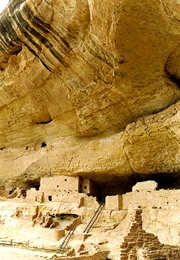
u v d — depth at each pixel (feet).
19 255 26.94
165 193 26.86
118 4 19.01
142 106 31.68
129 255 16.74
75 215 37.58
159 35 22.16
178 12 19.51
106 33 22.61
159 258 16.30
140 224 17.75
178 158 30.83
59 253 26.89
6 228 35.37
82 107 34.86
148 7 19.15
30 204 38.91
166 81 27.91
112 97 31.40
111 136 37.55
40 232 32.27
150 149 32.48
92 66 28.48
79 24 24.80
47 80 34.96
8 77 37.96
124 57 24.61
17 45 33.04
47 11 26.11
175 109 27.76
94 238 28.76
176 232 22.57
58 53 29.55
